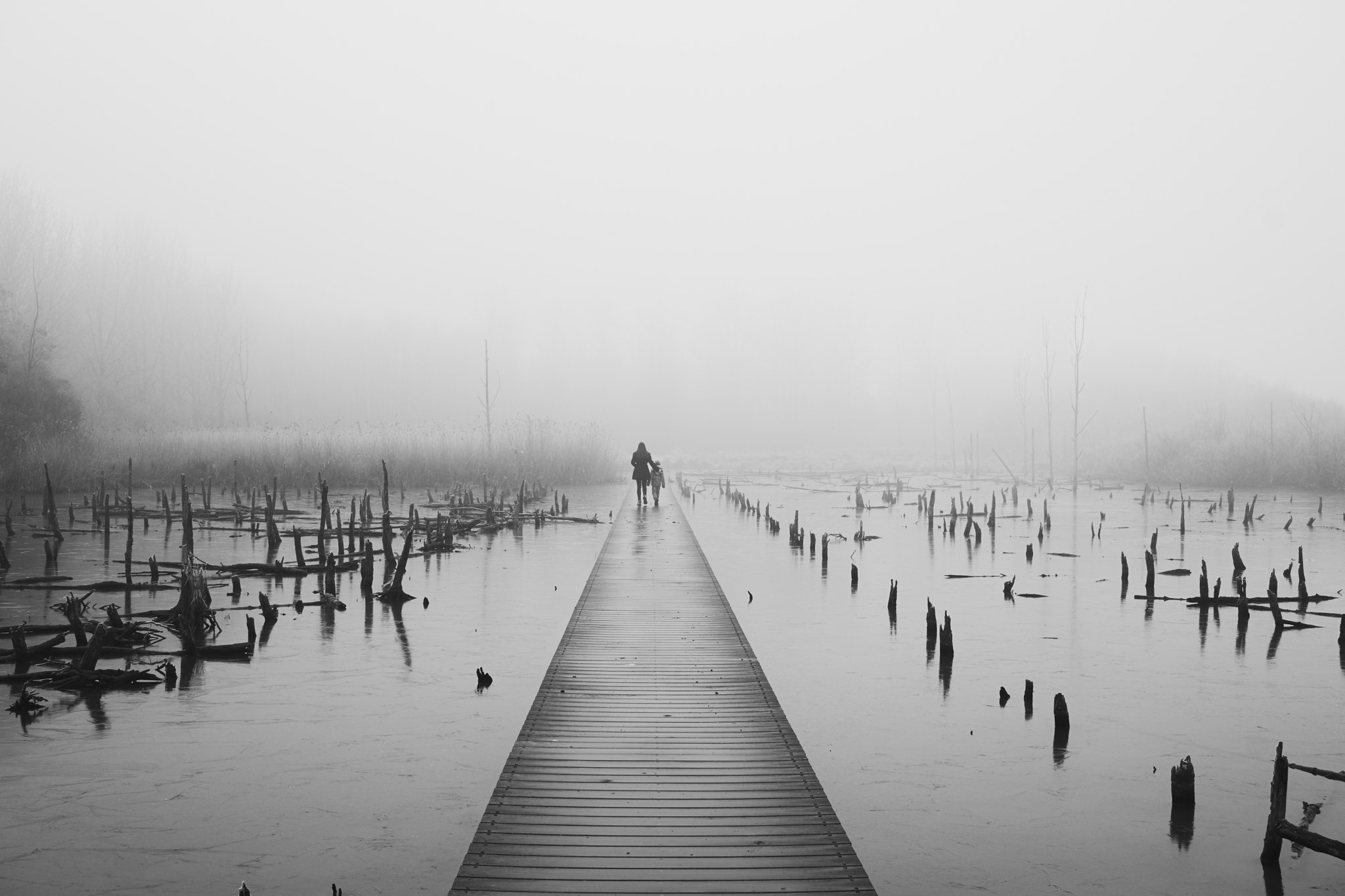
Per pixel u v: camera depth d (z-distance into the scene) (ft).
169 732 37.96
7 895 25.72
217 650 49.16
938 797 33.01
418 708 41.24
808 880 23.54
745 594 68.85
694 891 22.94
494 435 207.72
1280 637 55.88
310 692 43.32
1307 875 27.66
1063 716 39.06
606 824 26.55
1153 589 66.03
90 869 27.17
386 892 25.99
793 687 45.93
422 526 98.89
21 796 31.91
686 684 40.06
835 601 66.39
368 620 57.93
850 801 32.73
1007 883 27.14
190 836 29.17
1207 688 45.70
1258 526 110.42
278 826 29.84
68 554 80.89
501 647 51.52
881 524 116.78
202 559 78.89
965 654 51.83
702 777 29.94
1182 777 31.42
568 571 75.56
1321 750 37.68
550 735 33.71
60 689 43.27
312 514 113.91
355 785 33.01
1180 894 26.63
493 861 24.35
